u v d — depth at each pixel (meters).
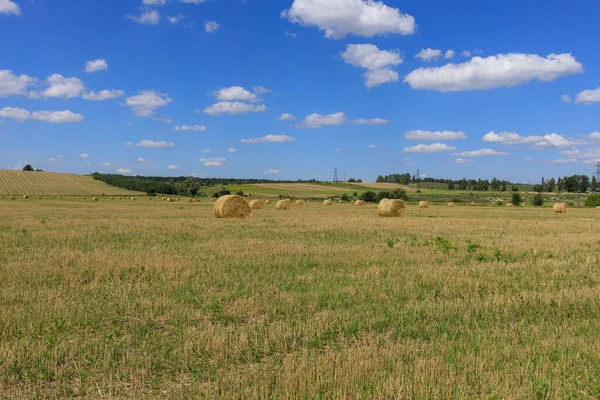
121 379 5.94
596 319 8.72
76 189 126.56
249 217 36.25
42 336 7.29
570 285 11.66
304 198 117.00
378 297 10.02
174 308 8.88
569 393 5.51
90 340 7.15
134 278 11.78
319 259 14.85
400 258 15.34
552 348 6.89
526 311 9.19
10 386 5.73
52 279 11.45
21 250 16.22
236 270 12.85
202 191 142.38
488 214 48.84
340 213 45.22
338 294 10.12
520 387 5.62
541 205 87.44
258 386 5.56
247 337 7.20
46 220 31.12
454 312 8.94
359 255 15.79
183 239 20.14
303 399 5.23
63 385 5.73
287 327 7.69
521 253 16.75
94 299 9.46
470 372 5.97
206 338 7.02
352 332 7.72
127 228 25.12
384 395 5.33
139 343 7.05
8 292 10.00
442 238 20.42
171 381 5.89
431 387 5.46
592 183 179.75
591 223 34.03
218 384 5.64
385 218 37.06
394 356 6.48
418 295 10.35
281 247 17.33
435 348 6.86
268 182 173.50
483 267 13.93
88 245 17.83
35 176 138.38
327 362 6.16
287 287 10.76
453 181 198.88
